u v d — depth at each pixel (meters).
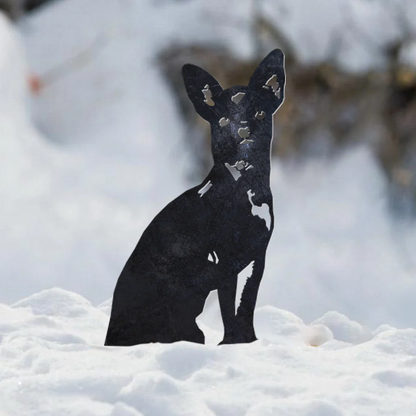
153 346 3.23
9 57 15.38
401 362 3.05
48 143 15.23
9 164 13.84
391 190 16.44
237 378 2.78
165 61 16.39
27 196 13.41
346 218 15.96
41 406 2.48
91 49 16.56
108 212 13.83
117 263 12.86
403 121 16.22
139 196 14.50
